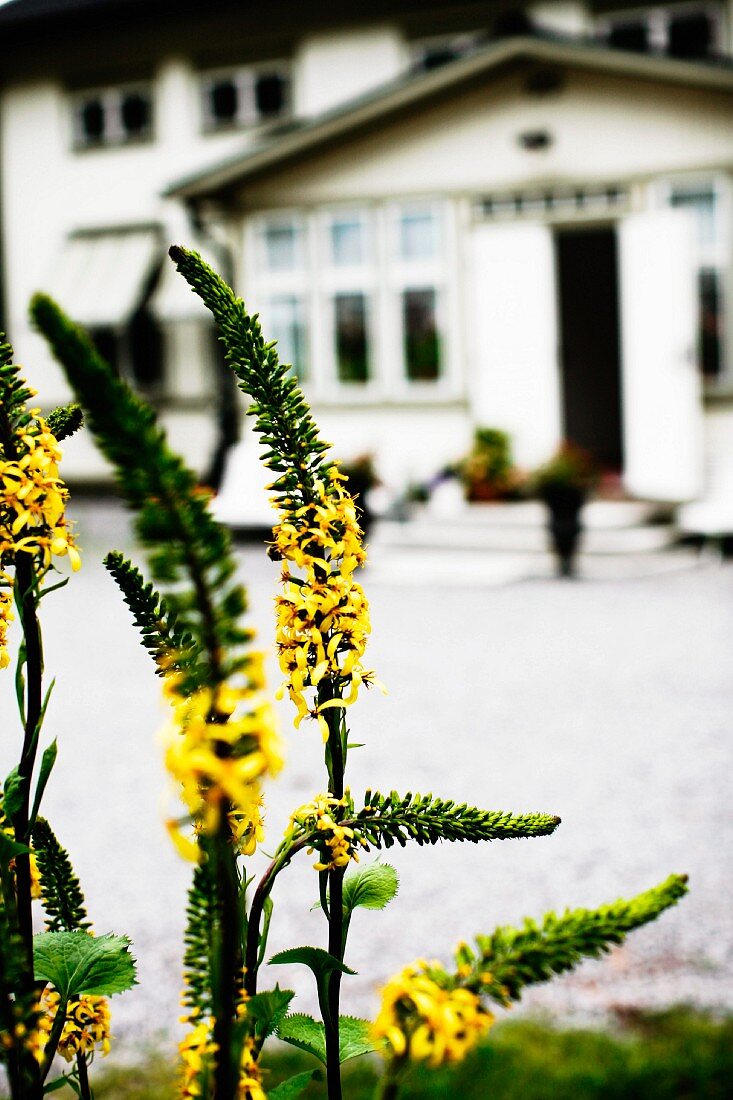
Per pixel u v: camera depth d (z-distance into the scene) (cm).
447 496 1298
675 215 1238
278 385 113
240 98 1727
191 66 1741
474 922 430
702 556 1213
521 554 1214
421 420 1394
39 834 130
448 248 1373
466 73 1310
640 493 1279
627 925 78
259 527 1400
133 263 1716
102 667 908
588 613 994
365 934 427
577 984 375
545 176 1318
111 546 1370
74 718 757
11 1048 92
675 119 1266
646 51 1241
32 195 1858
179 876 488
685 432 1243
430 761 623
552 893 452
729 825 514
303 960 114
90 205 1816
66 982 122
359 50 1650
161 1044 345
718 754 616
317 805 112
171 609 72
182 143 1753
